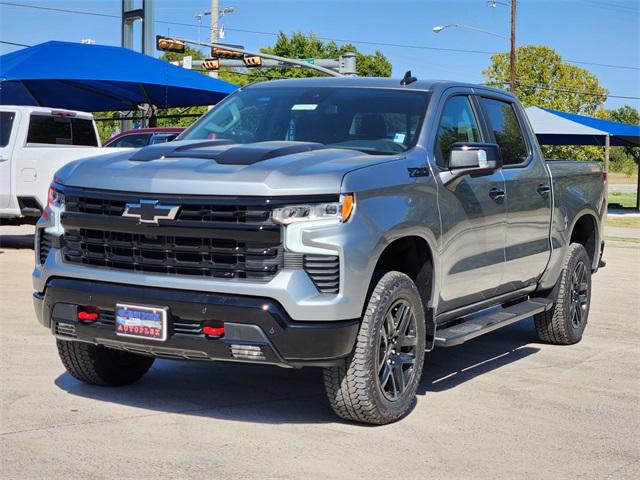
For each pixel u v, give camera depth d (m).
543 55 61.25
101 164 5.23
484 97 6.80
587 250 8.50
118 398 5.59
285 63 35.84
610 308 10.14
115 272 4.96
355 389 4.93
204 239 4.77
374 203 4.97
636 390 6.29
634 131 34.28
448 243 5.69
